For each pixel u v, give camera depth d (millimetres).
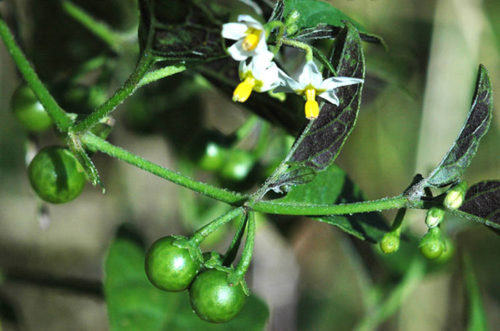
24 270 264
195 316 239
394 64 258
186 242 200
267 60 195
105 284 239
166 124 268
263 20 222
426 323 354
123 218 324
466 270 268
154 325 237
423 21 325
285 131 230
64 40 262
